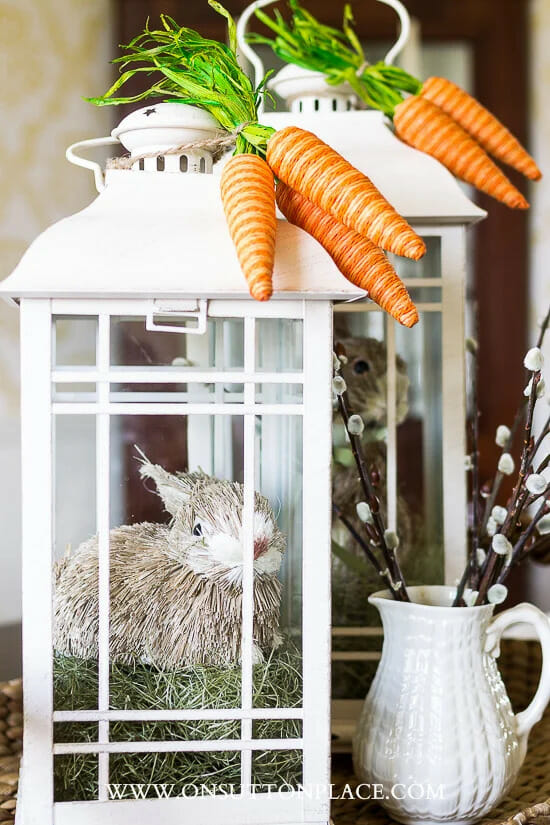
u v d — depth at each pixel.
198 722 0.64
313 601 0.64
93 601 0.64
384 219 0.62
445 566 0.88
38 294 0.61
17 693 0.90
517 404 1.84
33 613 0.63
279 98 0.97
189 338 0.67
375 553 0.88
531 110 1.83
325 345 0.63
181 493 0.65
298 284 0.61
